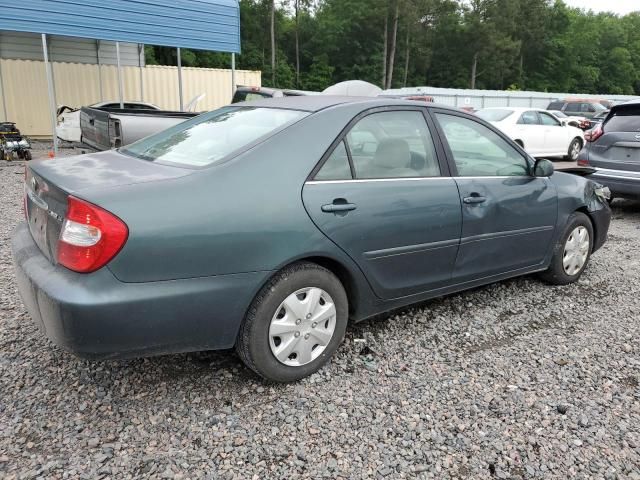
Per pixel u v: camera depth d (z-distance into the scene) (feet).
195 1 38.37
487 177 12.66
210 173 8.75
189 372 10.16
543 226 14.08
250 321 9.08
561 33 226.99
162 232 7.94
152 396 9.34
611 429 8.81
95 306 7.54
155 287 8.00
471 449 8.23
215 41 40.04
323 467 7.75
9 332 11.48
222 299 8.60
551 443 8.43
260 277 8.90
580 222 15.29
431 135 11.82
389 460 7.93
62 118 44.68
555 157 52.70
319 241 9.48
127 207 7.83
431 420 8.91
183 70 61.87
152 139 11.67
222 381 9.88
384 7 168.55
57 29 32.68
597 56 242.99
